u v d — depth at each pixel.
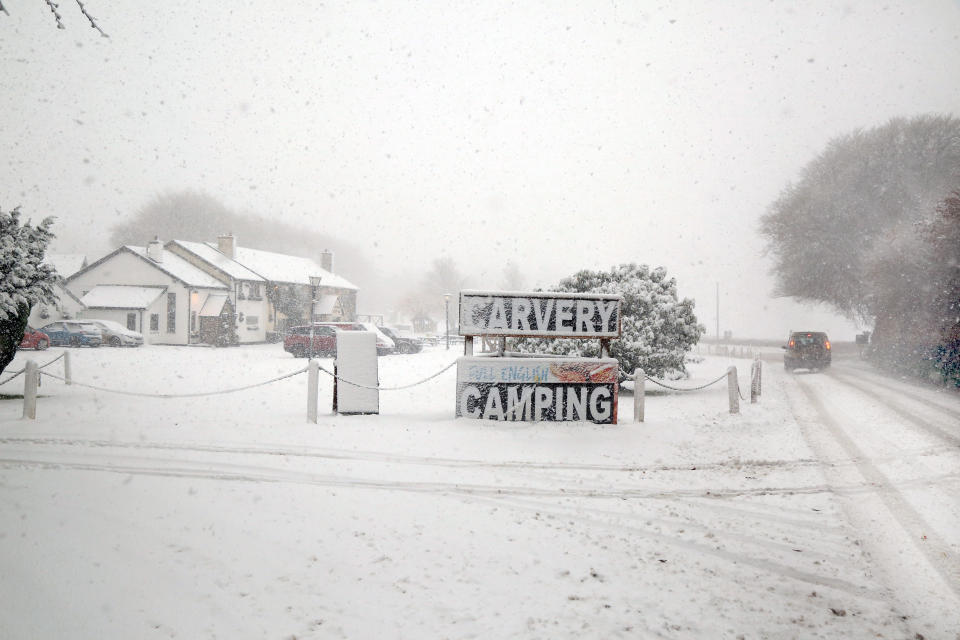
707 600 4.24
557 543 5.26
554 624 3.77
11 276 11.48
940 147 36.16
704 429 10.62
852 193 38.53
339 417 10.62
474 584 4.34
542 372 10.48
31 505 5.62
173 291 42.25
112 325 36.16
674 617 3.96
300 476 6.99
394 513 5.85
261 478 6.84
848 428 11.23
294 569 4.49
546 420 10.48
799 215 40.22
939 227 21.03
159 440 8.56
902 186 36.88
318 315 54.41
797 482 7.53
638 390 10.84
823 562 5.00
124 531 5.09
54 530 5.03
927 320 21.88
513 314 10.59
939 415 12.95
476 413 10.41
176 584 4.18
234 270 47.50
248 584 4.22
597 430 10.09
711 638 3.70
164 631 3.56
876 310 28.38
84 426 9.48
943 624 3.97
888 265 25.16
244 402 12.70
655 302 16.02
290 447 8.36
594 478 7.53
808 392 17.28
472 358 10.45
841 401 15.21
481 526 5.61
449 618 3.80
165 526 5.24
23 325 12.13
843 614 4.09
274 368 22.17
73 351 30.34
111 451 7.88
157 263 42.91
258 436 8.96
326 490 6.49
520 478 7.39
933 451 9.29
